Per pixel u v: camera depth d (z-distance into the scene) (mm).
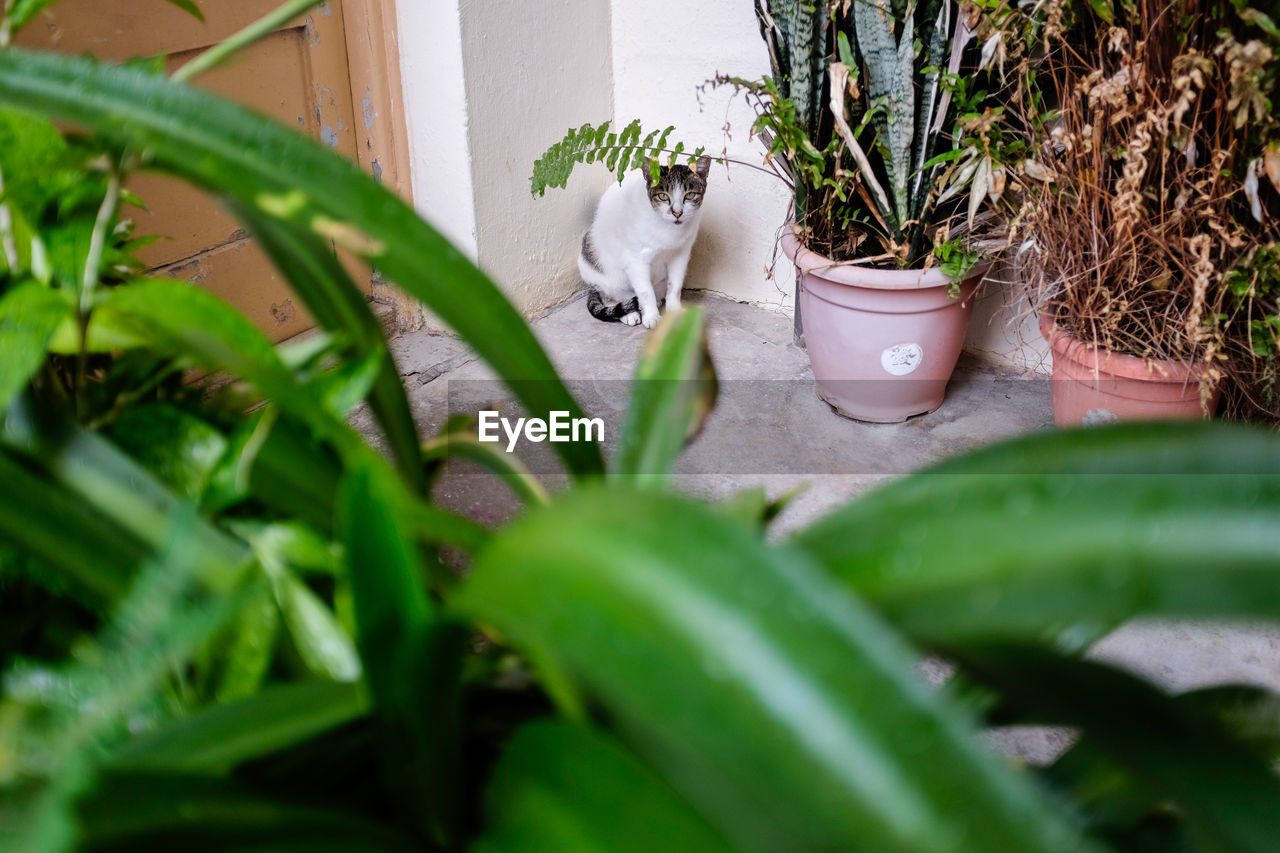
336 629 407
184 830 273
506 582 244
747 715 200
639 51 2645
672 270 2639
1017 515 274
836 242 2074
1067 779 412
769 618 210
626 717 258
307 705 331
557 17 2469
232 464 427
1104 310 1620
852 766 193
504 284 2611
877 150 1943
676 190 2393
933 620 266
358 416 2014
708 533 230
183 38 1920
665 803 278
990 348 2373
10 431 433
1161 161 1530
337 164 370
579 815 280
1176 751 317
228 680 392
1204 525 256
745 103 2518
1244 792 305
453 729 334
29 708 348
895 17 1739
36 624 456
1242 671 1434
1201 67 1358
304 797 345
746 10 2410
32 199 461
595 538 237
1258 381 1643
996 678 333
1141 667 1443
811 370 2389
